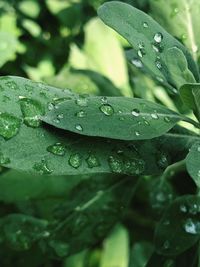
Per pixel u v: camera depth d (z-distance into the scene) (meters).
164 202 0.35
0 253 0.35
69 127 0.23
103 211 0.34
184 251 0.30
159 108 0.25
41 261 0.36
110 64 0.41
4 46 0.35
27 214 0.37
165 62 0.26
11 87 0.24
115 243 0.41
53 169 0.23
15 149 0.23
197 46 0.30
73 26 0.46
